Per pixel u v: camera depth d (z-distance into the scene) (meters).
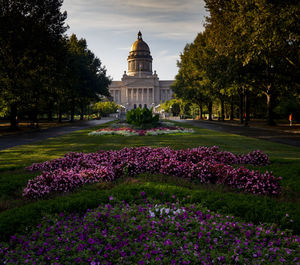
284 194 6.60
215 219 4.87
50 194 6.45
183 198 5.74
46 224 4.66
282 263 3.67
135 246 4.07
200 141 17.02
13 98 27.41
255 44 17.44
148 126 28.88
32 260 3.76
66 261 3.72
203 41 42.53
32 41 26.61
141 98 165.38
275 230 4.63
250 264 3.70
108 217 4.89
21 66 27.55
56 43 29.77
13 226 4.58
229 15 21.11
